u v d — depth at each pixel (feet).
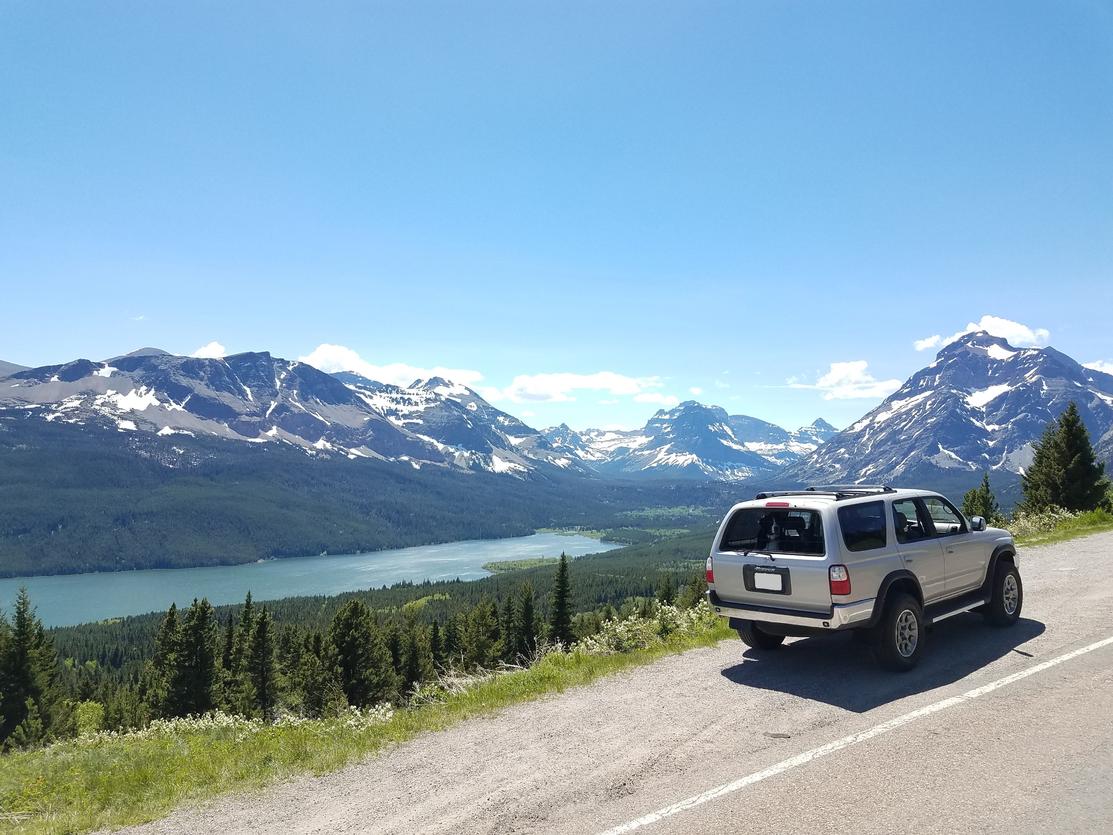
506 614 231.50
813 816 17.26
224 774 24.38
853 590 28.78
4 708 165.17
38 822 21.40
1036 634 34.30
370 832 18.52
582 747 23.72
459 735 26.40
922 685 27.73
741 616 32.30
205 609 189.98
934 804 17.49
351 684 180.55
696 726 24.85
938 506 36.42
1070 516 88.12
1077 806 16.90
